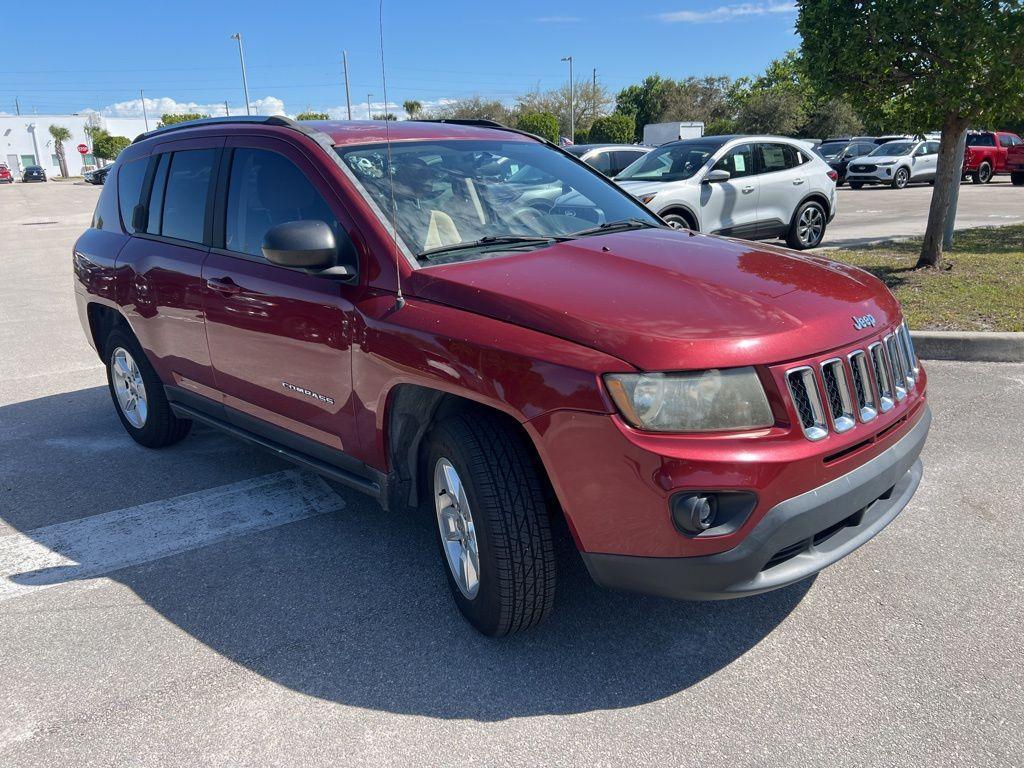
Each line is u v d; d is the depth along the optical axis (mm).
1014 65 7387
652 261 3039
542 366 2498
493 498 2676
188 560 3643
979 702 2545
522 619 2811
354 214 3217
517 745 2449
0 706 2703
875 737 2418
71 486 4508
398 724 2561
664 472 2330
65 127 101188
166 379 4523
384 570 3510
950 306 7148
